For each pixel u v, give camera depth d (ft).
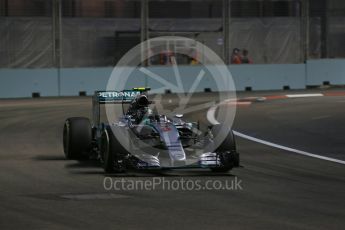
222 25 394.52
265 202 105.91
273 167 146.00
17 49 367.66
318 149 177.27
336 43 417.08
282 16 417.49
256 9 417.90
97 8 396.98
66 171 136.87
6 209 99.35
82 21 380.78
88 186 119.55
